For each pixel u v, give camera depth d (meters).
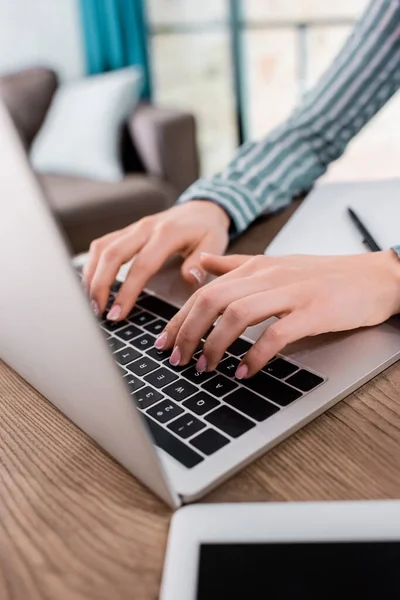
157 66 3.67
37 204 0.26
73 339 0.29
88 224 2.00
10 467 0.38
